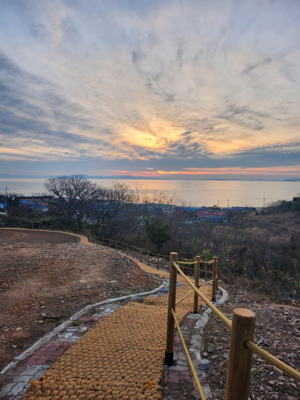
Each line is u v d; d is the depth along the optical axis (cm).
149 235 2205
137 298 598
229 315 485
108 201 3016
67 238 2281
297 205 4150
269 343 356
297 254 1545
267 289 970
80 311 482
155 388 240
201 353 325
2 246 1295
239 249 1670
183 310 489
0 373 286
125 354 299
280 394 245
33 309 529
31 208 4638
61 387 241
